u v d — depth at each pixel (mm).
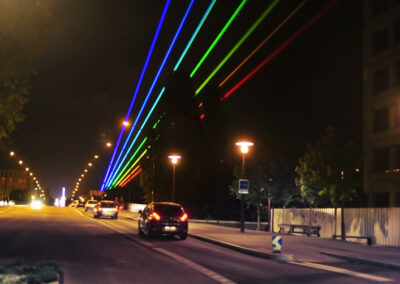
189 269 14312
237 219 56719
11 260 14383
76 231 28297
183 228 24984
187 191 55938
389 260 17344
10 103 8414
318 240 26000
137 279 12117
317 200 33000
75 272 12875
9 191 145500
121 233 28062
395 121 48406
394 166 48062
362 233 28156
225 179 56344
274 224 38312
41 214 52844
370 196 50906
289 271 14719
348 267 16391
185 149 56344
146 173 58656
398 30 48875
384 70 50625
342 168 31000
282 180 40344
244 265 15859
